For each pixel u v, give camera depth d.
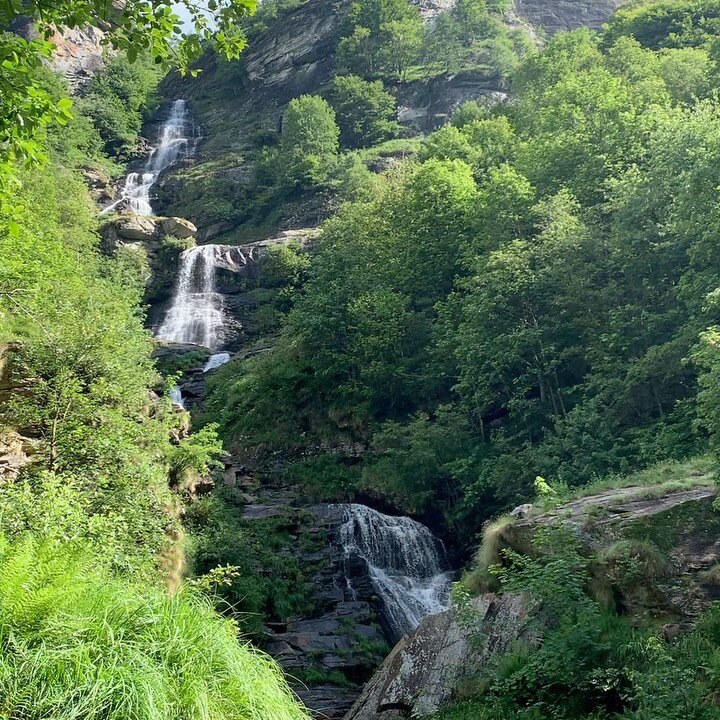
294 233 63.44
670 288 25.80
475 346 29.23
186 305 56.53
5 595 5.60
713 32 65.88
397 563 27.06
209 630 6.30
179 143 97.25
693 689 8.57
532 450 25.89
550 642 10.98
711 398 14.33
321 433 36.22
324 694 18.36
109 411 15.47
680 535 12.28
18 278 18.78
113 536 10.58
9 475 13.70
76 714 5.10
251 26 118.94
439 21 96.88
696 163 24.66
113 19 9.15
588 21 125.38
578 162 36.47
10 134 8.98
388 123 88.56
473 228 37.75
